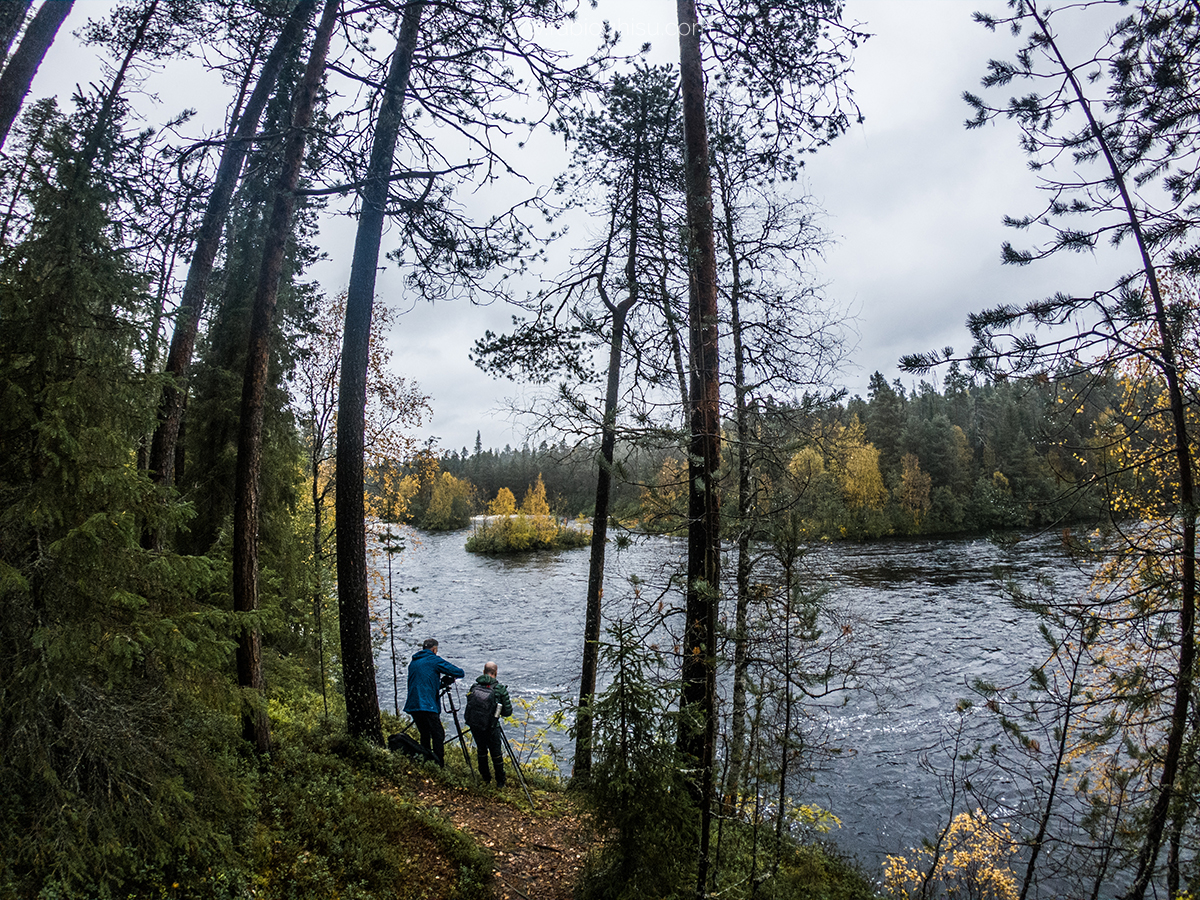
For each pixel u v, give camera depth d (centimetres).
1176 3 484
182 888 379
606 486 916
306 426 1266
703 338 641
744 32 714
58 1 476
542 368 909
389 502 1659
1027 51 526
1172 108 499
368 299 806
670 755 469
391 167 820
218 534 1008
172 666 409
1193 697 475
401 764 729
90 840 340
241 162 810
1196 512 482
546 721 1431
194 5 762
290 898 412
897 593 2497
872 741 1234
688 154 689
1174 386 509
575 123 816
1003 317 513
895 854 874
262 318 653
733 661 517
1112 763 520
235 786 443
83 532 352
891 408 5166
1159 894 666
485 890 507
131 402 402
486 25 731
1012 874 738
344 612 775
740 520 568
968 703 586
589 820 488
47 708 357
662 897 454
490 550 4975
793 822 811
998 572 571
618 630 493
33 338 361
